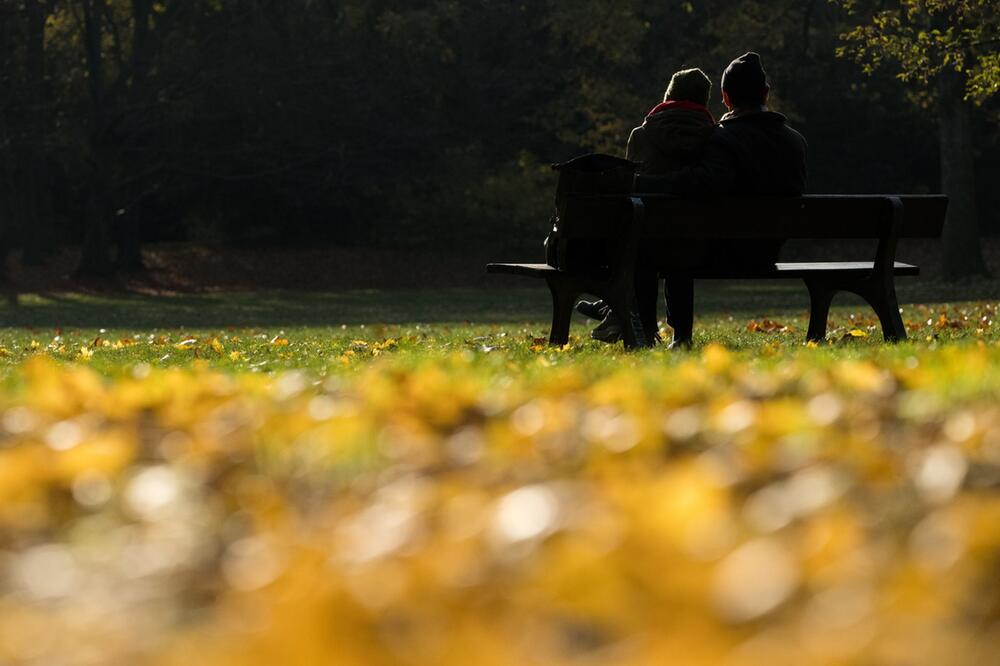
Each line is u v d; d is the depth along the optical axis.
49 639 3.51
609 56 83.38
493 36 92.25
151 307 68.44
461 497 5.41
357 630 3.22
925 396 8.49
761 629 3.27
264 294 85.06
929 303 50.81
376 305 66.12
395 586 3.79
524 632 3.45
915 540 4.29
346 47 87.62
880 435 7.22
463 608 3.66
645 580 3.65
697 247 17.64
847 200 17.27
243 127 91.50
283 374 12.25
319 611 3.24
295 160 92.25
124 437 7.52
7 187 90.44
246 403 9.24
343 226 104.62
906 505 5.00
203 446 7.24
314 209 103.44
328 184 93.12
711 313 48.22
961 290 60.03
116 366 15.46
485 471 6.31
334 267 99.31
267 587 3.94
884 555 4.16
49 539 5.21
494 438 7.18
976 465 5.81
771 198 16.80
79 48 91.31
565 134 87.69
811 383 9.85
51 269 97.62
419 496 5.60
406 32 85.19
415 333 29.58
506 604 3.70
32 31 82.69
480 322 43.91
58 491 6.05
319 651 3.06
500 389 10.07
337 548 4.66
